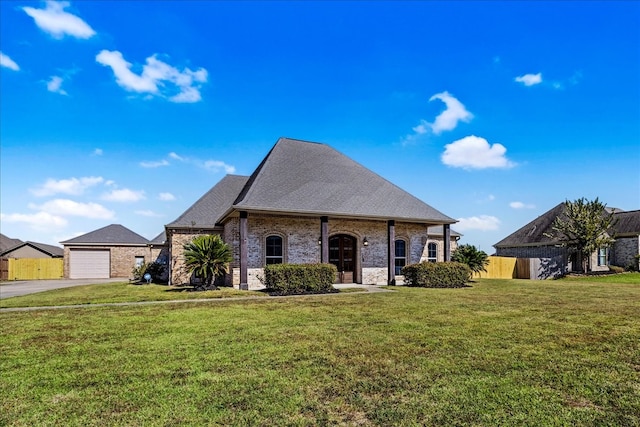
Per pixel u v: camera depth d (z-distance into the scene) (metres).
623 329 7.29
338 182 19.08
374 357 5.38
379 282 19.00
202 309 10.06
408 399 3.91
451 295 13.42
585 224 25.89
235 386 4.29
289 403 3.81
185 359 5.35
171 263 19.50
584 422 3.39
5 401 3.95
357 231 18.77
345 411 3.63
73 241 31.17
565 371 4.77
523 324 7.79
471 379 4.48
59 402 3.91
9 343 6.38
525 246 33.06
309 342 6.27
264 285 16.70
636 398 3.93
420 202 20.12
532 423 3.38
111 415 3.59
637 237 28.36
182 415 3.57
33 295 14.33
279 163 18.77
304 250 17.61
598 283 20.83
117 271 32.06
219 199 21.72
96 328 7.57
